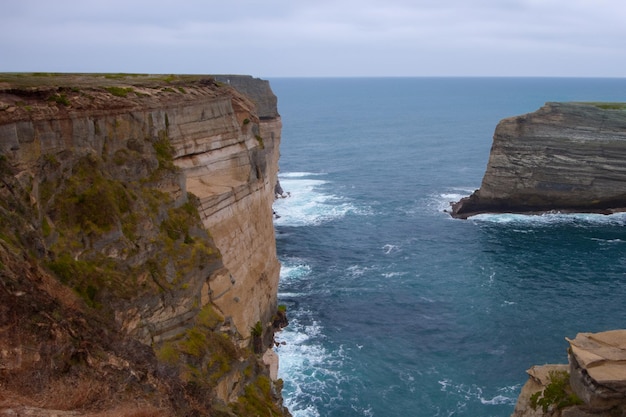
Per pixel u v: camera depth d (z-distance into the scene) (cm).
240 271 3944
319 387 4278
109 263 2475
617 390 2433
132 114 3172
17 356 1716
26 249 2130
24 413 1536
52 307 1931
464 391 4253
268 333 4650
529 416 2817
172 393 2105
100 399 1775
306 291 6019
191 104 3825
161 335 2631
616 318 5369
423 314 5472
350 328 5178
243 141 4384
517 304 5659
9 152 2341
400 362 4628
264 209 4631
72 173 2638
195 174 3756
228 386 2789
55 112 2642
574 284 6156
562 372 2870
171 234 2970
